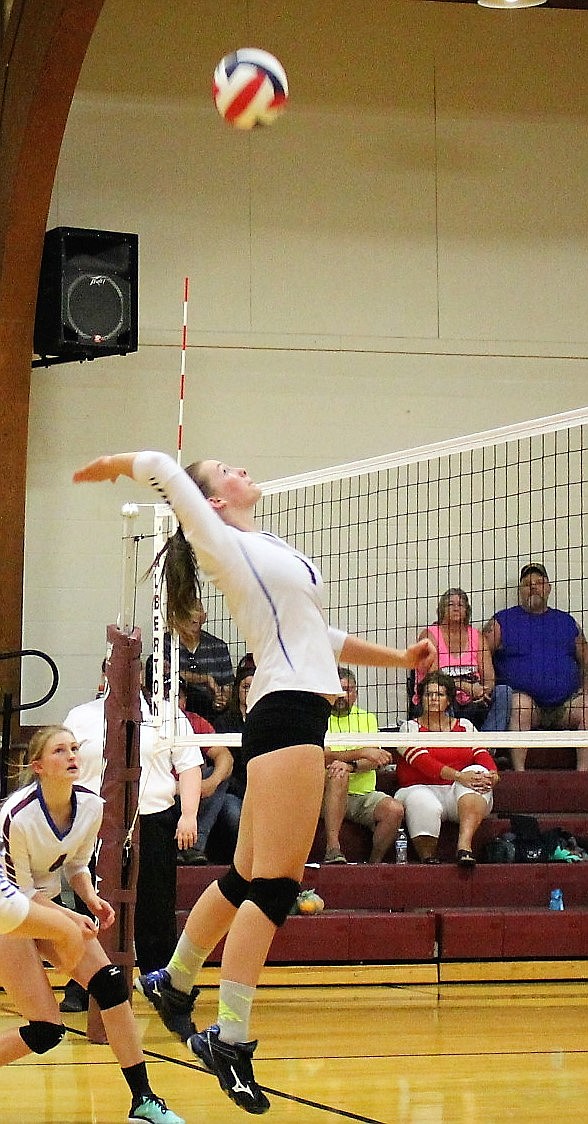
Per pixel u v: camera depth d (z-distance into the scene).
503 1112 4.96
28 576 11.62
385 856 10.16
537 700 11.32
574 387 12.95
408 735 7.56
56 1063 5.90
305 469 12.33
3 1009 7.18
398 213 12.82
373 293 12.70
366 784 10.04
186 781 8.07
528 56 13.13
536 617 11.51
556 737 7.53
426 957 8.95
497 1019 7.29
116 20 12.35
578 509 12.38
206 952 4.62
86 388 11.96
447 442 7.58
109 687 6.42
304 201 12.64
